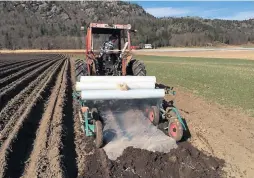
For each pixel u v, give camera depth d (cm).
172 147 771
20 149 778
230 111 1148
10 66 2909
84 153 761
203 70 2750
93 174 659
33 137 866
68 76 2255
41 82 1819
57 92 1509
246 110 1158
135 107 905
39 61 3919
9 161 688
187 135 883
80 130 926
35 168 662
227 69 2891
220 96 1436
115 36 1112
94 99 818
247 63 4100
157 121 877
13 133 837
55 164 665
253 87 1697
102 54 1089
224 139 853
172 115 878
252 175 667
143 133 827
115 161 708
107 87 842
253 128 952
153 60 4769
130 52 1098
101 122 809
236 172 678
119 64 1097
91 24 1058
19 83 1661
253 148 801
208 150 782
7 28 14475
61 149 748
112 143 774
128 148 748
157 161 707
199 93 1525
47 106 1220
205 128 944
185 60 4803
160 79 2091
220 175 662
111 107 887
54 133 859
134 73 1123
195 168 684
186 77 2197
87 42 1122
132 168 679
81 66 1109
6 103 1223
